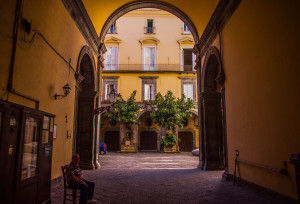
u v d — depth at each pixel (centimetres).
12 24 474
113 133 2653
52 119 554
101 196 614
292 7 487
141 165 1348
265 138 598
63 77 767
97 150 1204
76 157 532
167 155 2095
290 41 495
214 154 1135
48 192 523
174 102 2259
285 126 514
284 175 518
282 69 524
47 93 645
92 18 1065
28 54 536
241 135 746
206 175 962
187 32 2662
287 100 507
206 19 1087
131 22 2672
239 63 763
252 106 671
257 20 639
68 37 804
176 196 618
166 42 2639
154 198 596
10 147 392
